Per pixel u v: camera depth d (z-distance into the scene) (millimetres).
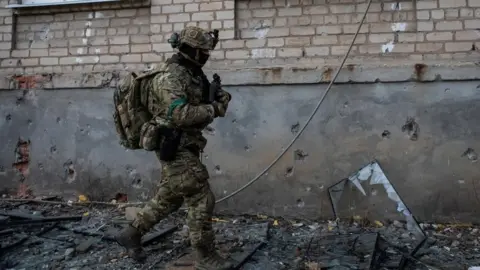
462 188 4062
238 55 4582
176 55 2971
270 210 4426
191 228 2936
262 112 4457
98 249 3561
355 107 4254
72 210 4652
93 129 4883
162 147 2869
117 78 4805
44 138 5012
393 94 4191
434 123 4113
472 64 4020
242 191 4480
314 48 4434
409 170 4160
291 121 4391
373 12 4324
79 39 5023
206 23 4664
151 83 2953
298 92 4383
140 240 3262
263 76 4414
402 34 4262
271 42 4531
